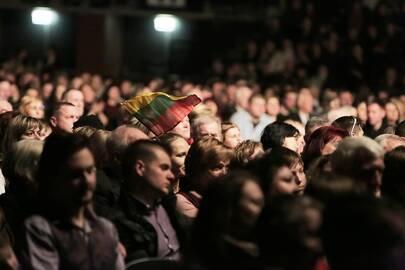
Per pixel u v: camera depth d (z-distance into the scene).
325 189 6.80
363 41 24.97
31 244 7.19
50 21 27.48
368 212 5.75
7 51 29.08
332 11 26.02
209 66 28.09
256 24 28.41
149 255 7.96
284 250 6.09
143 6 28.23
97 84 21.91
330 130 10.16
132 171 7.92
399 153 8.08
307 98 19.14
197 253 6.45
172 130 10.84
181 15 28.20
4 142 10.75
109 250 7.34
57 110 12.20
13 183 8.54
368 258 5.71
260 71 25.09
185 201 8.75
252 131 17.61
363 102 17.28
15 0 28.31
